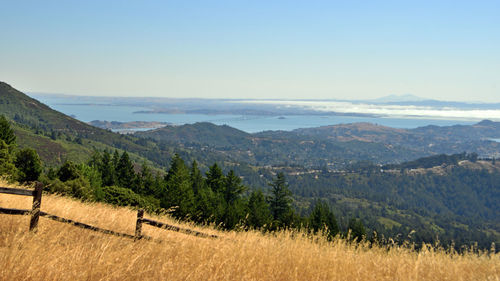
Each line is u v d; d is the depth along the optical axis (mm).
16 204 8484
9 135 53938
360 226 47188
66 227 6812
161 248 6258
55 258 4609
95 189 36156
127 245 6176
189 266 5336
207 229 11211
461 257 7953
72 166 48375
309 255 7160
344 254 7746
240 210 47250
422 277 6527
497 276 6629
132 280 4602
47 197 10828
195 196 58594
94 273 4449
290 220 44750
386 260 7555
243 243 7363
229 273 5195
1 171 37812
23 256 4461
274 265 6184
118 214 10484
